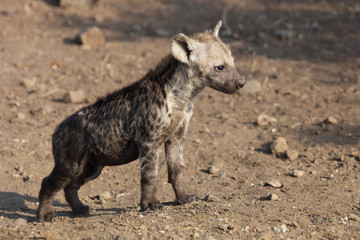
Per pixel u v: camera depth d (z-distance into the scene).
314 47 47.97
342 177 28.08
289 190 26.75
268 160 30.91
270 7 56.56
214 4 57.41
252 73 43.81
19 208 26.23
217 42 23.28
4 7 54.25
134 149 23.73
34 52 46.66
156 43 49.16
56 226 22.14
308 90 40.69
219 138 33.75
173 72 22.83
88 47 47.94
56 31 50.88
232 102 39.59
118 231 20.34
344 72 43.34
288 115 36.72
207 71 22.89
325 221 22.03
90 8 55.66
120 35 50.59
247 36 50.03
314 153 31.28
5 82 41.75
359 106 37.19
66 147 23.64
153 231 20.30
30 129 35.34
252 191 26.88
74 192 25.17
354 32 50.22
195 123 36.22
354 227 21.36
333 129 33.94
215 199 25.14
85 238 19.95
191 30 50.88
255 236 20.19
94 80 42.47
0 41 48.25
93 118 23.67
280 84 41.88
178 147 24.36
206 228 20.77
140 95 23.09
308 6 56.31
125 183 29.50
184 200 24.69
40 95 40.25
